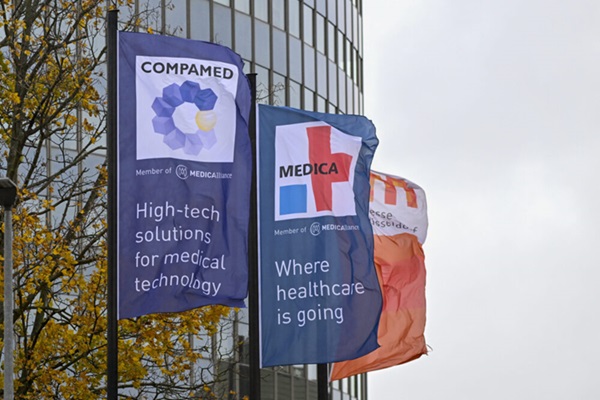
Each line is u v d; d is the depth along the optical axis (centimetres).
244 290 2569
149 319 2894
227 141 2597
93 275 2883
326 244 2947
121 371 2881
